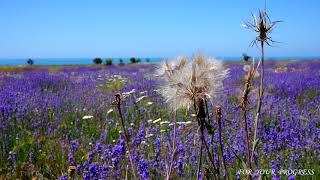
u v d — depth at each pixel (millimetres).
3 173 5566
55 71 28406
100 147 5281
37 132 7223
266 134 6207
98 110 9094
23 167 5648
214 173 2305
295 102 10523
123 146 4688
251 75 2184
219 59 2332
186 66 2289
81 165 5434
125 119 8195
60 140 6906
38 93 11875
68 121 8367
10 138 6715
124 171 4703
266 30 2082
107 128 7387
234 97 10023
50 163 5762
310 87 12961
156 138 6004
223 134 5895
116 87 13383
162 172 4477
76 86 14773
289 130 6621
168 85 2330
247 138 2225
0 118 7715
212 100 2117
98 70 28844
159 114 8406
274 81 14797
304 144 5875
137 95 11531
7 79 17281
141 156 5020
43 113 8820
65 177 4527
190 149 5102
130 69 29141
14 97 10555
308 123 7117
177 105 2199
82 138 6883
